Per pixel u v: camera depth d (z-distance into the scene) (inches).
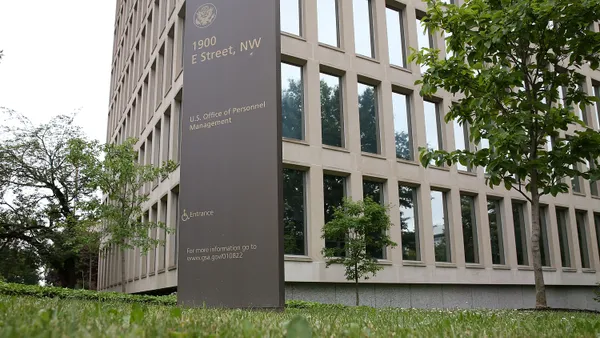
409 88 1066.7
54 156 1589.6
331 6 1017.5
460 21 463.2
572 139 441.4
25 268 1779.0
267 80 407.2
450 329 171.5
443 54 1128.8
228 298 386.9
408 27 1103.6
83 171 957.8
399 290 971.3
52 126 1588.3
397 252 967.0
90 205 941.2
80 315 161.6
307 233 882.8
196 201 413.4
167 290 1115.9
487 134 450.0
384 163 994.1
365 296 922.7
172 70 1134.4
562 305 1259.8
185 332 116.8
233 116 413.1
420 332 163.5
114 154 979.3
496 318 279.1
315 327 161.6
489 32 443.8
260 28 417.7
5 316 139.4
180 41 1067.3
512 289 1162.0
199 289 398.3
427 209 1035.3
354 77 992.2
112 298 575.8
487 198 1165.7
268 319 199.3
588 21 418.3
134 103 1567.4
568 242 1306.6
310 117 919.7
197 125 425.7
